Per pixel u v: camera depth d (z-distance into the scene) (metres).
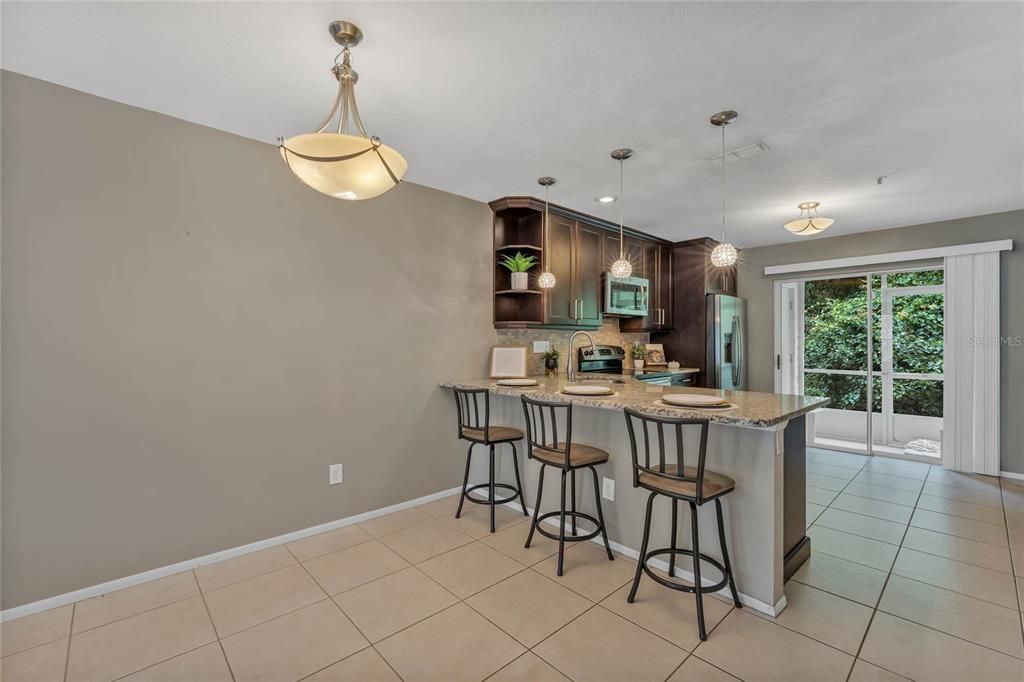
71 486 2.12
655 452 2.50
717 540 2.24
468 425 3.23
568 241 4.08
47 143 2.05
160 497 2.35
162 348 2.35
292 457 2.79
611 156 2.85
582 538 2.48
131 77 2.02
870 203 3.79
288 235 2.77
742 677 1.67
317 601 2.16
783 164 2.97
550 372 4.29
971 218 4.19
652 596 2.20
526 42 1.76
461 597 2.19
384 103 2.22
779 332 5.43
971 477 4.07
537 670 1.71
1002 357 4.07
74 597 2.13
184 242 2.41
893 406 4.80
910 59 1.85
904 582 2.32
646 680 1.66
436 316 3.50
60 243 2.08
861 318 4.98
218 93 2.15
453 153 2.81
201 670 1.72
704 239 5.13
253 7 1.57
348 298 3.03
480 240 3.79
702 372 5.14
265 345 2.68
